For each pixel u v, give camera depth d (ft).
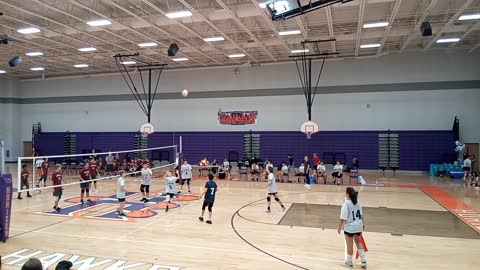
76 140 89.30
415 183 57.11
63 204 40.57
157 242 25.90
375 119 70.64
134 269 20.43
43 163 55.06
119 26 49.93
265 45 60.75
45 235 27.73
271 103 76.54
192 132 81.10
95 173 51.65
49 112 93.04
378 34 54.60
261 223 31.63
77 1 40.27
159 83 83.66
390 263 21.65
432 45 64.95
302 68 74.64
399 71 69.31
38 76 93.04
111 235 27.73
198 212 36.24
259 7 41.22
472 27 51.60
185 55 69.67
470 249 24.40
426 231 29.09
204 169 74.84
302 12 26.27
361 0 39.32
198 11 43.19
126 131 86.02
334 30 54.29
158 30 53.21
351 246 21.01
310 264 21.40
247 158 75.82
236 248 24.52
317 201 42.45
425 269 20.63
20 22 48.88
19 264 21.22
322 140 73.26
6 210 26.27
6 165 88.07
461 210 37.14
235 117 78.79
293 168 72.08
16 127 94.73
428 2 43.62
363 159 71.05
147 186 42.37
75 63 76.28
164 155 82.02
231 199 43.86
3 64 77.36
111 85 87.20
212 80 80.28
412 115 68.80
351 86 71.82
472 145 65.98
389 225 31.07
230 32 53.93
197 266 20.98
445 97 67.21
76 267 20.71
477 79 65.67
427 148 67.72
